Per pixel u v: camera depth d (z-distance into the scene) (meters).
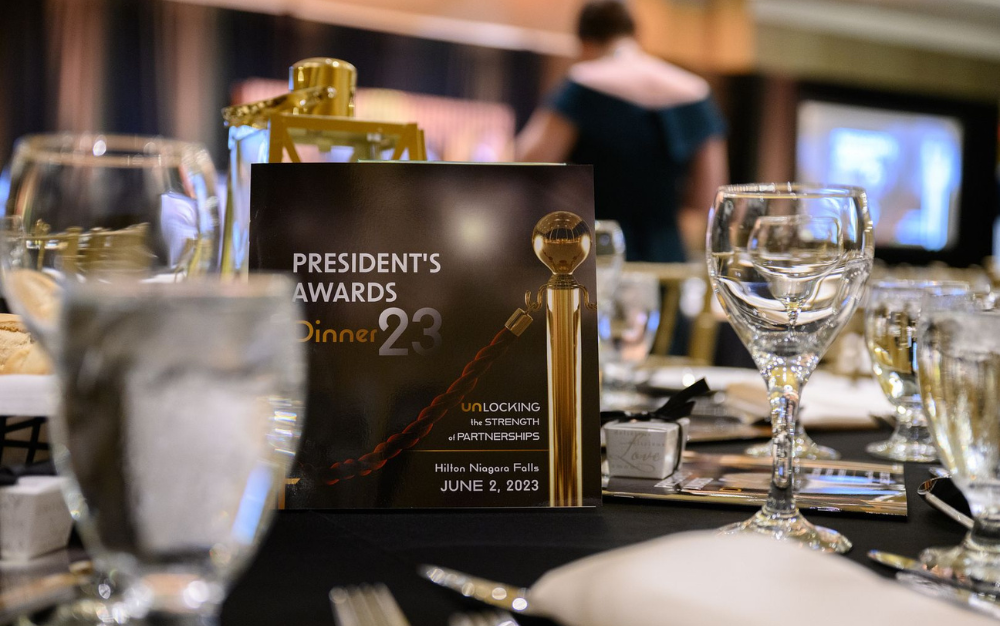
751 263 0.51
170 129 5.04
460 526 0.50
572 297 0.56
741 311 0.52
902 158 7.97
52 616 0.34
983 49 8.22
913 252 8.12
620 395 1.08
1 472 0.42
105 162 0.41
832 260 0.51
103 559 0.28
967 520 0.49
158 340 0.27
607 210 2.76
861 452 0.77
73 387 0.27
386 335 0.55
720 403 1.00
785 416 0.50
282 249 0.56
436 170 0.57
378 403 0.55
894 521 0.53
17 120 4.71
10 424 0.47
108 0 4.86
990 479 0.41
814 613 0.30
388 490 0.54
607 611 0.32
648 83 2.75
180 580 0.28
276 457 0.29
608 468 0.62
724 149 7.09
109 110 4.89
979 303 0.44
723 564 0.33
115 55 4.89
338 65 0.73
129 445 0.27
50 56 4.75
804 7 7.38
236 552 0.28
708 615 0.30
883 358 0.78
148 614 0.28
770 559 0.33
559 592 0.34
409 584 0.39
